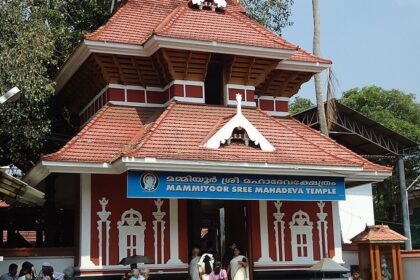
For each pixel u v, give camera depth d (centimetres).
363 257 1925
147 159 1478
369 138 3003
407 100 4419
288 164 1609
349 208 2709
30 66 1819
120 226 1631
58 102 2256
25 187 1289
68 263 1647
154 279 1620
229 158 1563
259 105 2005
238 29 1898
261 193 1614
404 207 2994
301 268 1769
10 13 1861
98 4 2412
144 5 2034
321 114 2405
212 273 1537
